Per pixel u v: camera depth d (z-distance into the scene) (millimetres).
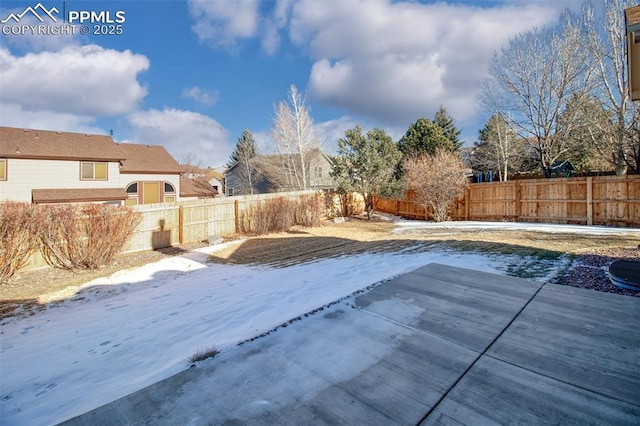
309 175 26969
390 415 2143
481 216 14008
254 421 2141
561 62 16484
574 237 8383
